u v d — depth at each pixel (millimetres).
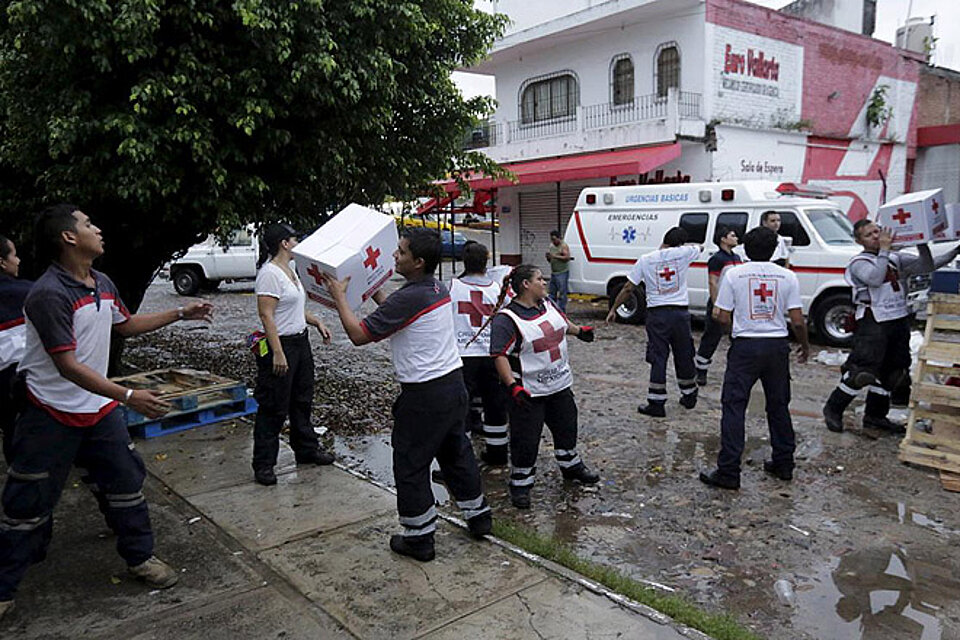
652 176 17219
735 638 3115
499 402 5598
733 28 16516
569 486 5191
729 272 5094
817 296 10398
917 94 22062
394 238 3965
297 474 5113
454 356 3805
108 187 5707
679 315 6809
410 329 3664
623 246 12539
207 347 10961
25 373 3150
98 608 3324
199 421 6234
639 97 17516
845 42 19203
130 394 3066
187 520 4336
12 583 3180
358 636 3084
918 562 3980
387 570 3680
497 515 4715
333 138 6426
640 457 5766
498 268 6023
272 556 3838
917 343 8156
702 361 8023
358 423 6770
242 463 5312
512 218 20359
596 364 9383
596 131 17500
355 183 7199
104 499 3609
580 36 18375
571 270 13406
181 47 5438
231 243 7988
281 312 4871
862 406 7090
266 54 5594
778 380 5117
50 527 3654
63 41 5086
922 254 5926
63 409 3150
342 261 3639
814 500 4848
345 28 5938
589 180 18422
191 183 6082
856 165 20172
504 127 20766
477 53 7754
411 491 3723
